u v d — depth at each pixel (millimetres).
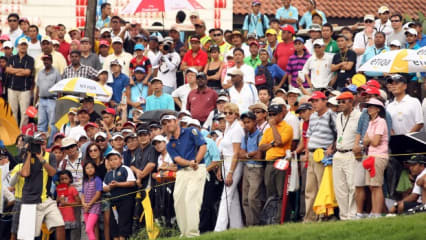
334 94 51531
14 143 63656
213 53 65562
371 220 41594
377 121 44594
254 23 75938
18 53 69062
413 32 61656
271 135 47531
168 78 67125
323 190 46125
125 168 50000
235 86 58188
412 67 53219
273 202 47438
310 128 47188
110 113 60125
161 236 48375
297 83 62125
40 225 51062
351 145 45562
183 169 45781
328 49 62531
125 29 72188
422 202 43594
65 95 66188
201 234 45938
